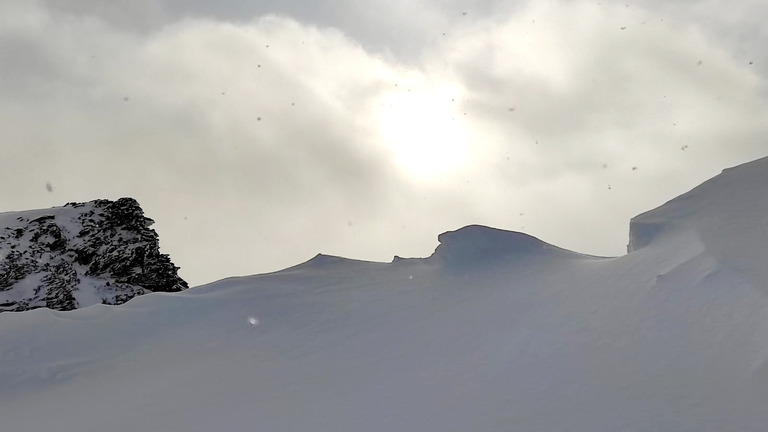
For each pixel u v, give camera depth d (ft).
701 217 24.41
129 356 22.95
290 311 25.49
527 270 26.66
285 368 20.07
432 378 17.76
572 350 17.83
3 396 20.66
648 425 13.30
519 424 14.25
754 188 25.21
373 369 19.13
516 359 18.13
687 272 20.57
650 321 18.34
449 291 25.68
